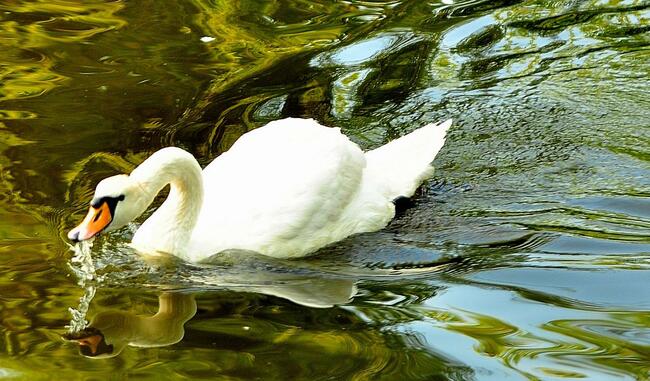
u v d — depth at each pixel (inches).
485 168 523.2
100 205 418.6
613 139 543.5
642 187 500.4
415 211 488.1
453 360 357.1
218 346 362.0
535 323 385.7
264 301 402.6
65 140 524.7
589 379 346.3
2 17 666.8
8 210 459.2
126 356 352.8
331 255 454.3
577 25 662.5
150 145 522.6
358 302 402.6
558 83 597.0
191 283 418.6
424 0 709.3
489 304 400.8
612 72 606.9
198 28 663.1
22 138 523.8
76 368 343.9
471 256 445.1
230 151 482.6
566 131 552.1
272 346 362.3
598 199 491.2
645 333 377.7
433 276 428.1
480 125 559.5
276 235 449.1
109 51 625.3
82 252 430.6
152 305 395.9
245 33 658.8
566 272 425.4
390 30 663.1
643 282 415.5
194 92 581.3
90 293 402.0
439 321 385.7
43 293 397.7
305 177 459.2
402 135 549.0
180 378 338.0
